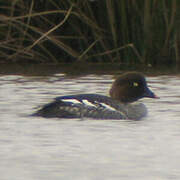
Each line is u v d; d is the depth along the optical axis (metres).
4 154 9.46
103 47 19.98
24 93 14.92
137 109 12.56
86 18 19.44
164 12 19.50
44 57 20.52
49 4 19.70
